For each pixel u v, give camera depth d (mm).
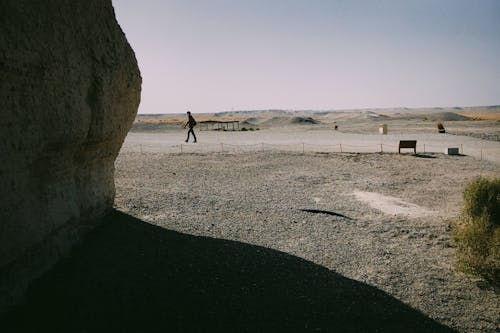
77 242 5449
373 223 8266
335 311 4625
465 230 6738
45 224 4543
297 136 33281
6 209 3773
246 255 5988
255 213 8672
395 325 4422
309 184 12461
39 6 4125
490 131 36656
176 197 9578
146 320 4047
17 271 4082
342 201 10281
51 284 4402
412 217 8773
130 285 4605
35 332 3668
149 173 13523
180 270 5145
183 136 33562
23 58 3773
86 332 3764
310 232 7539
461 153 20203
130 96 6797
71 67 4797
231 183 12266
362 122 73000
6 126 3688
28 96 4012
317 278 5457
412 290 5293
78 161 5527
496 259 6000
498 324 4562
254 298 4734
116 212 7230
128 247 5617
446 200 10461
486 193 7793
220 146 23422
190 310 4320
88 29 5324
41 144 4297
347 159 17922
